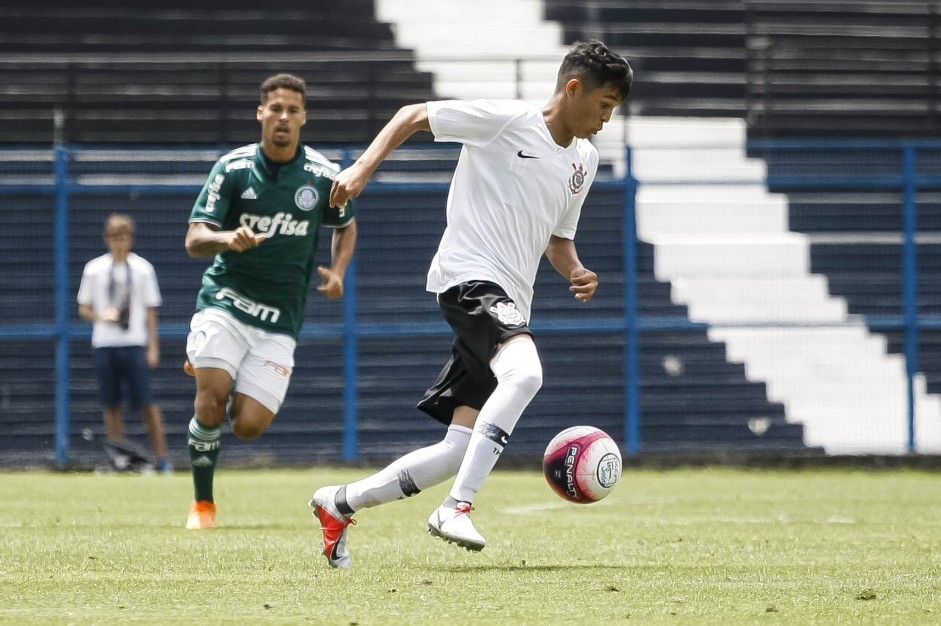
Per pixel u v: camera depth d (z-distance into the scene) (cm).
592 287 1845
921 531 2438
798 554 1973
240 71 6103
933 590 1522
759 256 5534
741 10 7050
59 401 4928
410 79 6247
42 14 6550
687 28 6994
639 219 5712
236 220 2408
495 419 1641
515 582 1578
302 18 6812
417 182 5134
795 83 6594
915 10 7056
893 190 5694
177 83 6122
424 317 5131
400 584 1555
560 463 1756
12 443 4959
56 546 2031
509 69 6562
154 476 4450
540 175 1747
